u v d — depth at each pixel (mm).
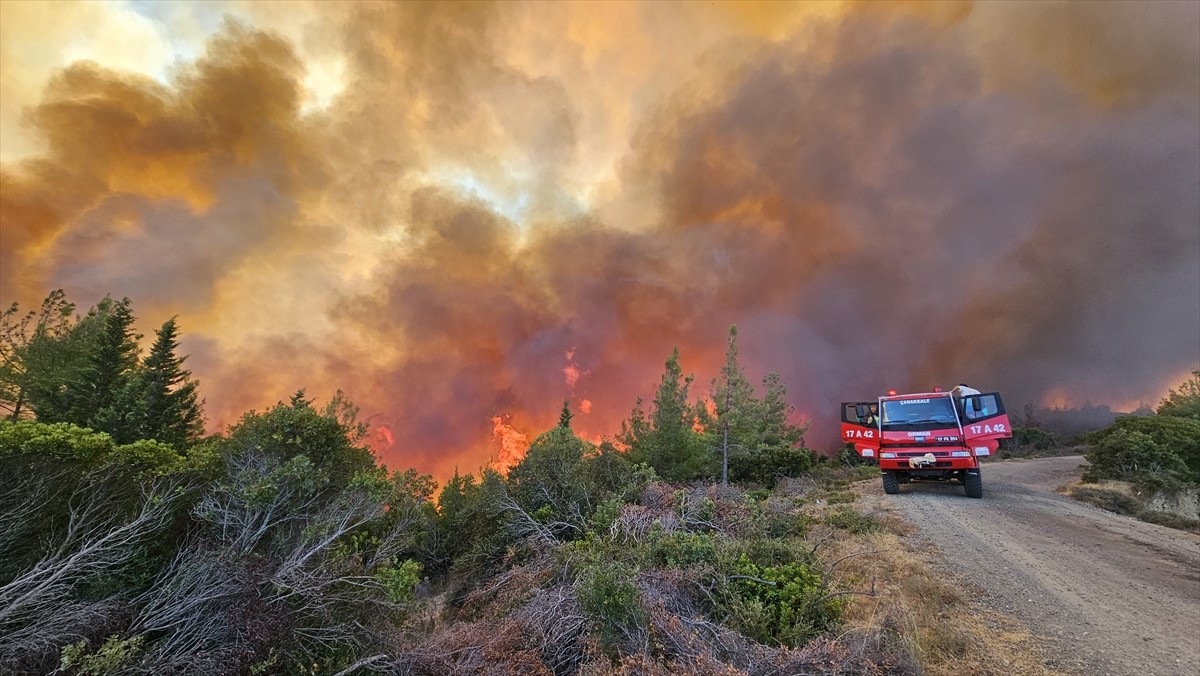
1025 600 5656
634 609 5023
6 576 4160
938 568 6777
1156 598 5676
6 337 15766
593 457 13938
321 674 5047
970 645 4590
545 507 11422
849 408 14516
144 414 14680
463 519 15359
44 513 4566
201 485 5945
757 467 19906
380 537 7820
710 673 3928
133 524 4586
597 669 4367
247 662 4477
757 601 5367
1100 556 7305
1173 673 4027
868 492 13812
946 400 13055
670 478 17156
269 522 6105
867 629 4566
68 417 14984
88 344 17516
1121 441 14219
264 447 7223
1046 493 13516
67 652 3609
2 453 4434
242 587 4789
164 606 4688
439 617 9055
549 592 6727
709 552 6922
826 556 7355
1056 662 4266
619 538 9055
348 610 5871
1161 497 11734
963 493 12906
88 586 4508
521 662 5113
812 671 3977
